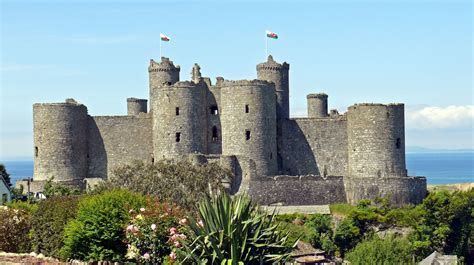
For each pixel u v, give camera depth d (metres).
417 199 97.31
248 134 97.81
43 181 100.44
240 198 49.28
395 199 96.62
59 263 56.66
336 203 98.94
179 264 47.78
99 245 56.91
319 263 83.69
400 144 99.00
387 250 83.69
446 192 96.25
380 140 98.25
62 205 62.84
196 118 99.12
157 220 53.94
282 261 48.34
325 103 111.94
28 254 61.53
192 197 80.94
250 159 97.38
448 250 92.56
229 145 98.25
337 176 100.12
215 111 100.88
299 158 103.56
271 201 96.75
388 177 97.12
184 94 98.44
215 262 47.28
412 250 88.31
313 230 91.00
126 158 103.75
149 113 104.00
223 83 99.12
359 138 99.06
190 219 48.34
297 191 97.75
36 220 64.25
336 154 103.25
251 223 48.00
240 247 47.09
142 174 86.94
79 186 100.88
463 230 92.88
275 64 105.31
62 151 102.00
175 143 98.38
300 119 103.94
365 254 83.56
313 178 98.75
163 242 53.56
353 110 99.81
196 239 46.88
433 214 92.50
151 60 105.62
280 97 105.38
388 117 98.31
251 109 97.81
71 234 57.50
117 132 104.00
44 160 101.94
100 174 104.00
